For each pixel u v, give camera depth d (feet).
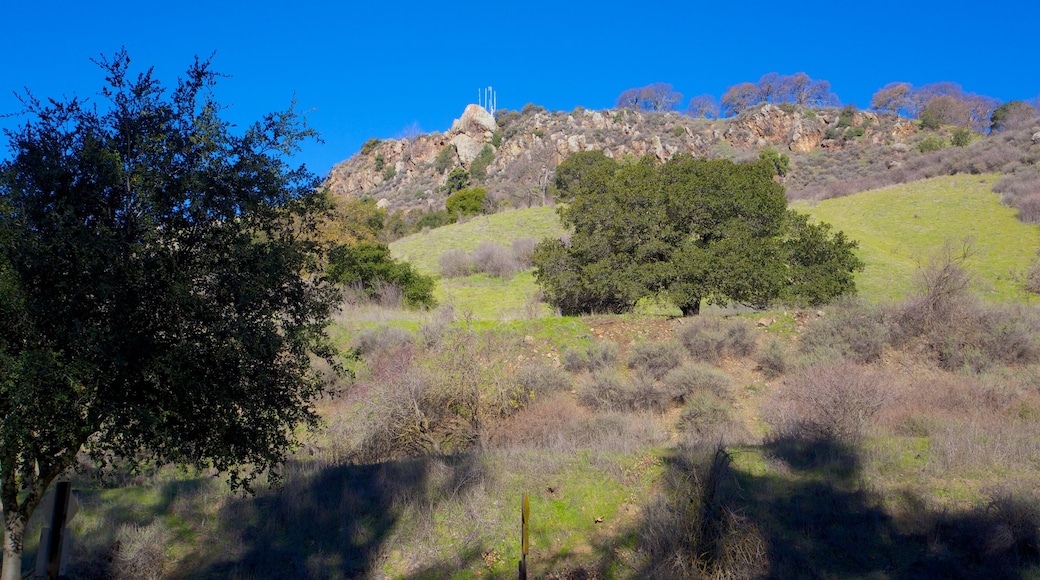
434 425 45.39
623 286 67.21
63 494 20.58
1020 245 103.65
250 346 19.98
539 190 213.66
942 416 41.09
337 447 42.78
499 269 115.96
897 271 97.19
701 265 65.36
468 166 348.59
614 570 25.52
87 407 19.02
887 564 24.58
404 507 30.40
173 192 19.89
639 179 71.87
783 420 42.32
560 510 29.84
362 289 88.63
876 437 36.60
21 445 19.24
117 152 19.10
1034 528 24.30
